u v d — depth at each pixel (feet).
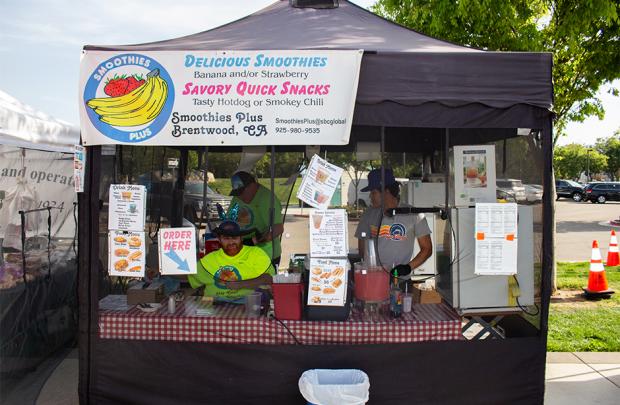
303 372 10.80
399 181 15.87
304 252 15.70
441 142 16.49
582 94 23.79
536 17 23.29
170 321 11.08
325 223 10.86
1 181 14.43
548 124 10.85
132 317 11.12
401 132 16.44
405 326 10.94
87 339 11.15
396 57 10.59
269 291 12.03
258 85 10.50
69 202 17.61
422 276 14.32
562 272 29.37
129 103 10.55
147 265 13.82
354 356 10.94
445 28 21.97
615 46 22.13
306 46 11.10
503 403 11.18
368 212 13.44
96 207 11.03
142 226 11.07
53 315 15.92
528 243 11.56
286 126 10.53
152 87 10.53
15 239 14.34
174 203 16.11
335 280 10.85
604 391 13.70
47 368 14.96
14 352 13.35
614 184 106.22
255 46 11.10
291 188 15.79
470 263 11.48
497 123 10.80
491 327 11.69
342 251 10.84
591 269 23.40
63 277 16.75
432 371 11.04
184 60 10.50
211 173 16.87
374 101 10.59
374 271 11.33
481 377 11.12
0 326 12.69
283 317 11.01
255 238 14.25
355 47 11.14
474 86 10.68
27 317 14.15
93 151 10.98
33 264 14.76
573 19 20.72
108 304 11.89
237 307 11.88
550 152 10.88
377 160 16.07
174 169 16.60
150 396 11.16
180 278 13.83
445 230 12.38
